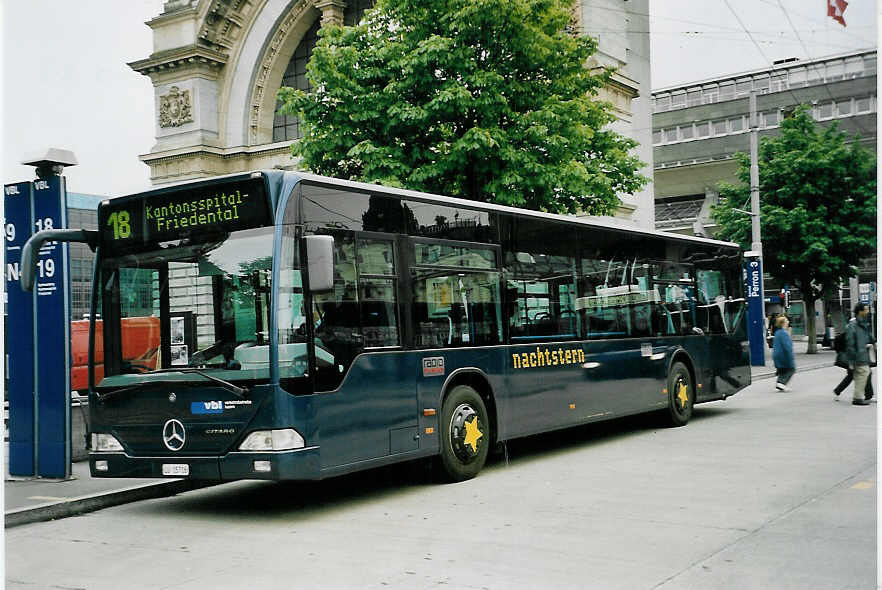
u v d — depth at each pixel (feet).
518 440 46.14
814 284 132.36
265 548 23.40
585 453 39.78
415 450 30.89
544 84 60.54
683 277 50.65
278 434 26.03
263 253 26.84
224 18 115.96
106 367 29.04
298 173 27.73
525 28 57.72
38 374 34.45
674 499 28.07
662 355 47.37
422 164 59.06
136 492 32.14
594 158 65.10
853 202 123.34
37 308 34.47
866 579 18.83
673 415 48.14
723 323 54.65
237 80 117.29
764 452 37.63
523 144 59.00
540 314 38.34
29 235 34.40
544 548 22.18
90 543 24.94
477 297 34.83
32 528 27.40
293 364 26.55
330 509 28.96
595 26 96.07
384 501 29.94
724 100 214.48
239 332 26.94
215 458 26.66
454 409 33.09
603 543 22.54
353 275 29.17
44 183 34.04
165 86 118.83
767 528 23.70
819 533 23.06
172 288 28.17
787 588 18.25
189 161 116.37
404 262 31.42
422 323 31.83
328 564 21.34
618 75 98.63
